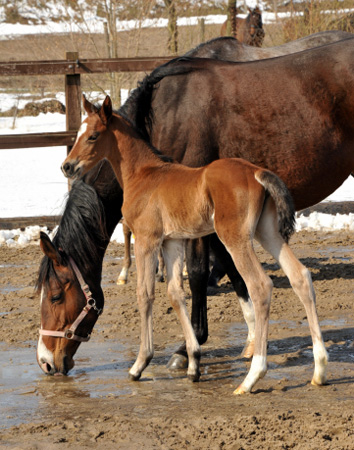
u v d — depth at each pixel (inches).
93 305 269.0
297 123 305.6
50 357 262.7
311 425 205.5
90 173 301.0
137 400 235.1
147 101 300.7
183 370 269.1
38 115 1174.3
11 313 351.9
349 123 308.3
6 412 227.3
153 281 256.2
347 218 558.6
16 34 1489.9
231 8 907.4
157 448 195.9
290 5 907.4
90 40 1104.2
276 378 254.2
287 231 229.9
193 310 283.0
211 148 304.8
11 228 539.8
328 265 436.5
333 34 416.5
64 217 276.1
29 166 867.4
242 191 231.9
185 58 314.0
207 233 251.1
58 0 1327.5
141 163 266.1
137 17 1029.2
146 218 254.7
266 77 309.1
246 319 285.0
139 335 317.1
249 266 232.7
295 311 347.3
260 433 202.7
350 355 278.2
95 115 266.4
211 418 214.2
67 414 223.5
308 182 312.8
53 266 265.7
